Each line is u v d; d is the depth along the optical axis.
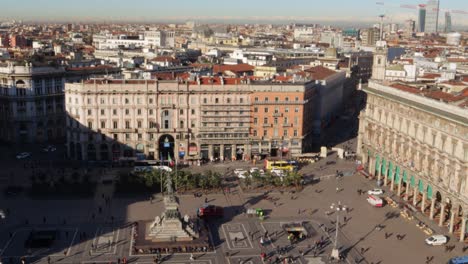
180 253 141.75
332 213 173.00
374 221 167.00
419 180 176.38
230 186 197.88
